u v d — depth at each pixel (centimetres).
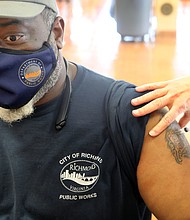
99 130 104
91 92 108
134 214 111
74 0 957
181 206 98
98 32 651
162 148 102
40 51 94
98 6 890
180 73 458
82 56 519
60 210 105
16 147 105
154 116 105
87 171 104
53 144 104
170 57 524
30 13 91
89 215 106
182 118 115
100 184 105
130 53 543
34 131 104
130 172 106
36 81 96
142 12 605
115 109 105
